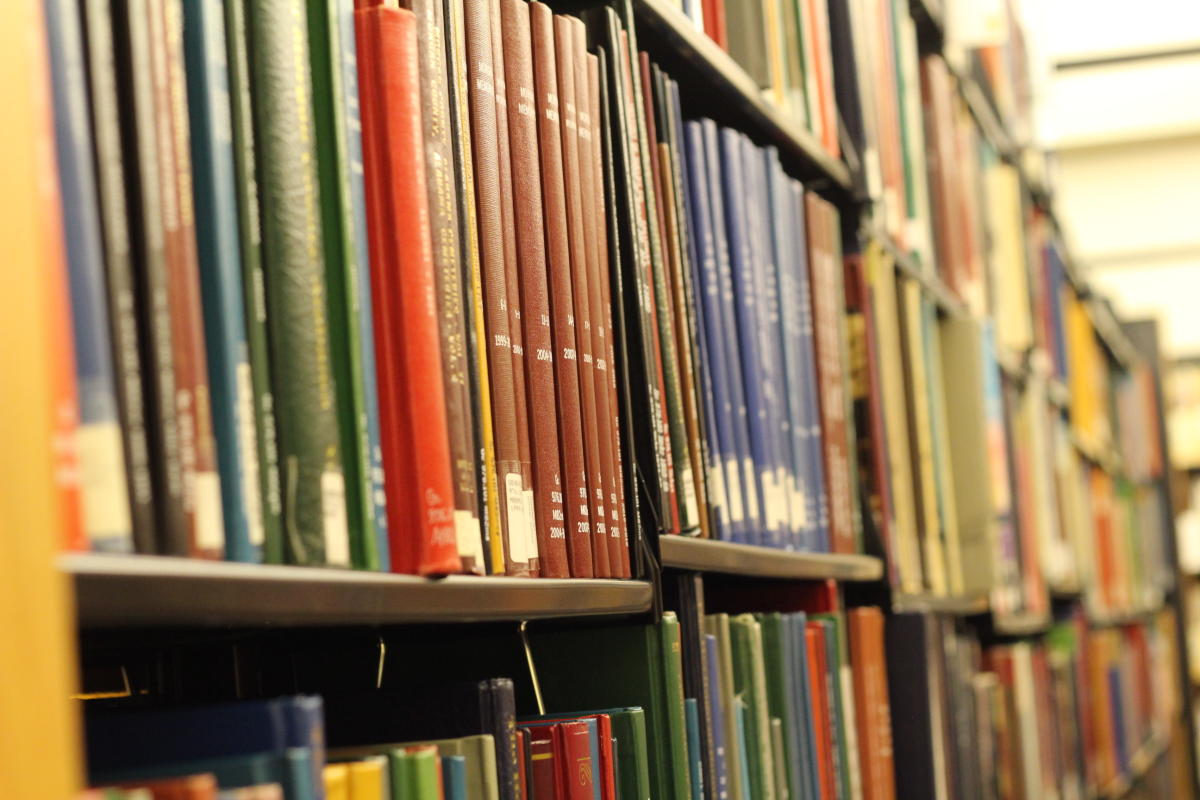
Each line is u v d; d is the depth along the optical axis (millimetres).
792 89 1753
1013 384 3199
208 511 641
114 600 548
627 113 1188
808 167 1808
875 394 1900
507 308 959
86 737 645
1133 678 5121
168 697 1109
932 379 2299
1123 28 5820
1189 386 7398
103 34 608
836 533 1665
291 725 653
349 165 787
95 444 566
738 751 1285
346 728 916
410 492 792
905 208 2312
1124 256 7383
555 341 1026
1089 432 4461
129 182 625
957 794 2109
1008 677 2881
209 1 695
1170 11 5719
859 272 1906
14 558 475
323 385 738
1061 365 3975
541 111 1050
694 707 1173
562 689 1140
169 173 645
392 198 808
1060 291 4066
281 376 722
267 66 738
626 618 1136
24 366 487
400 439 794
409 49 825
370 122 812
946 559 2238
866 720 1687
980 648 2969
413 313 802
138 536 595
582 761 987
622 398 1124
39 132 542
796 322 1600
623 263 1153
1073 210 7121
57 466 542
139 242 623
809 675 1507
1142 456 6062
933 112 2592
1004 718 2791
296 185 742
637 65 1227
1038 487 3334
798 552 1497
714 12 1535
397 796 761
